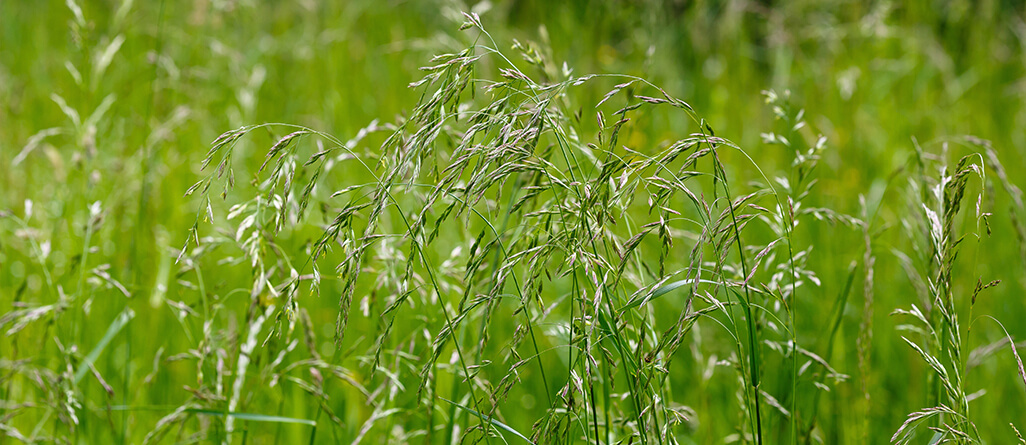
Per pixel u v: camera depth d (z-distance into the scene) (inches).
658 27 176.1
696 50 198.2
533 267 57.7
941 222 67.4
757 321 76.0
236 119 157.6
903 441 62.1
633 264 78.1
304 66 187.6
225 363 85.7
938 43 186.5
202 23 163.3
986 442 98.3
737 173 152.4
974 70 188.4
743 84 191.9
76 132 109.7
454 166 55.2
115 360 108.0
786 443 89.2
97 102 156.3
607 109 168.6
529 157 57.2
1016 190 83.9
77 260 93.8
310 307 111.3
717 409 101.4
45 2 217.3
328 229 57.2
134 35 172.6
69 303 87.2
